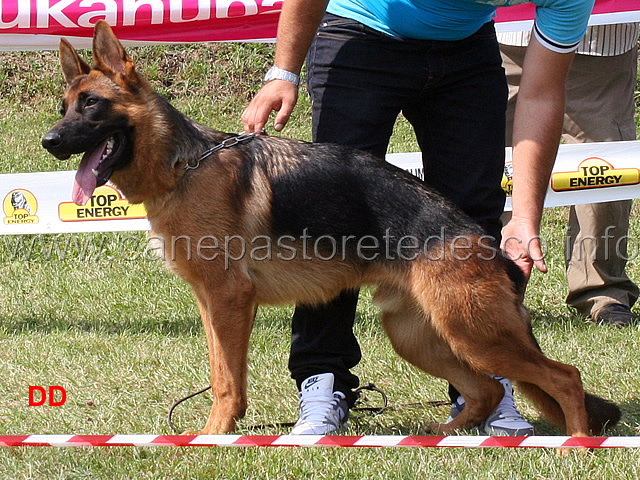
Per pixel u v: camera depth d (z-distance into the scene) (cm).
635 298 1042
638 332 934
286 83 651
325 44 677
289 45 646
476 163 686
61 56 689
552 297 1102
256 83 2028
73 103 660
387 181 657
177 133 661
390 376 827
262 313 1041
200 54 2083
